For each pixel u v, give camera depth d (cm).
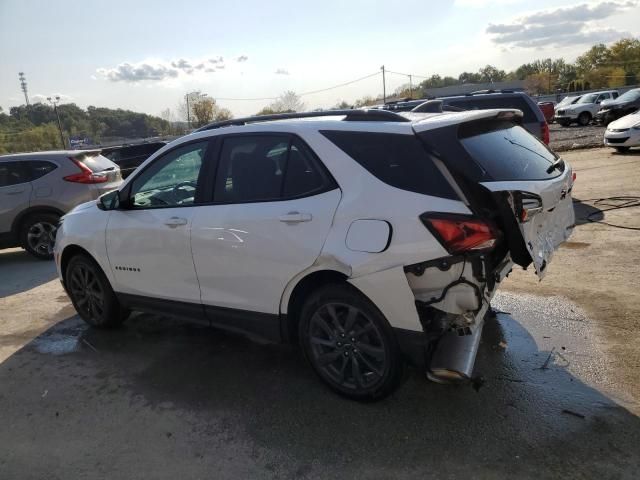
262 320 362
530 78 10062
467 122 317
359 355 327
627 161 1270
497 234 285
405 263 292
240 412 338
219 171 377
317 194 325
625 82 9562
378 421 317
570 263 571
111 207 447
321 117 365
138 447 310
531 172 327
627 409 309
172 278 406
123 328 496
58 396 376
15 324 529
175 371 401
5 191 791
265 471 281
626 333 400
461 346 316
